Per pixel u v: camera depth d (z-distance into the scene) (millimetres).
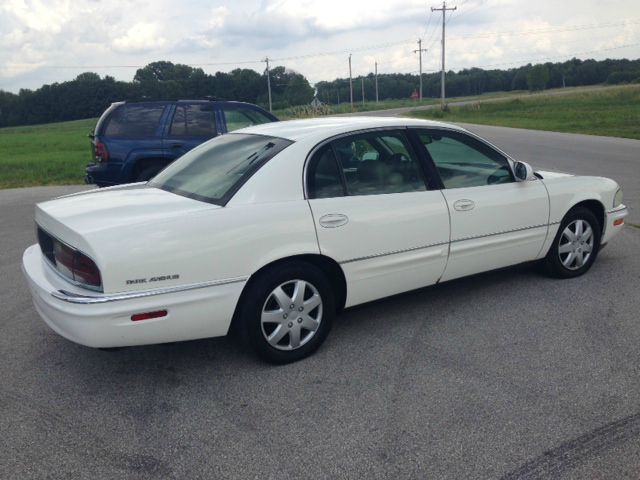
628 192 9766
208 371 3830
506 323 4434
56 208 3805
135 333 3320
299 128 4270
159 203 3742
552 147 18391
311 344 3943
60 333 3465
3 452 2980
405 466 2789
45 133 54188
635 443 2904
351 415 3246
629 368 3672
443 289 5223
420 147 4391
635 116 33250
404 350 4043
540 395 3385
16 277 5910
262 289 3666
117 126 8680
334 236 3859
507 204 4707
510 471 2730
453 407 3287
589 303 4773
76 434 3135
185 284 3393
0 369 3920
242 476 2754
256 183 3713
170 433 3127
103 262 3189
